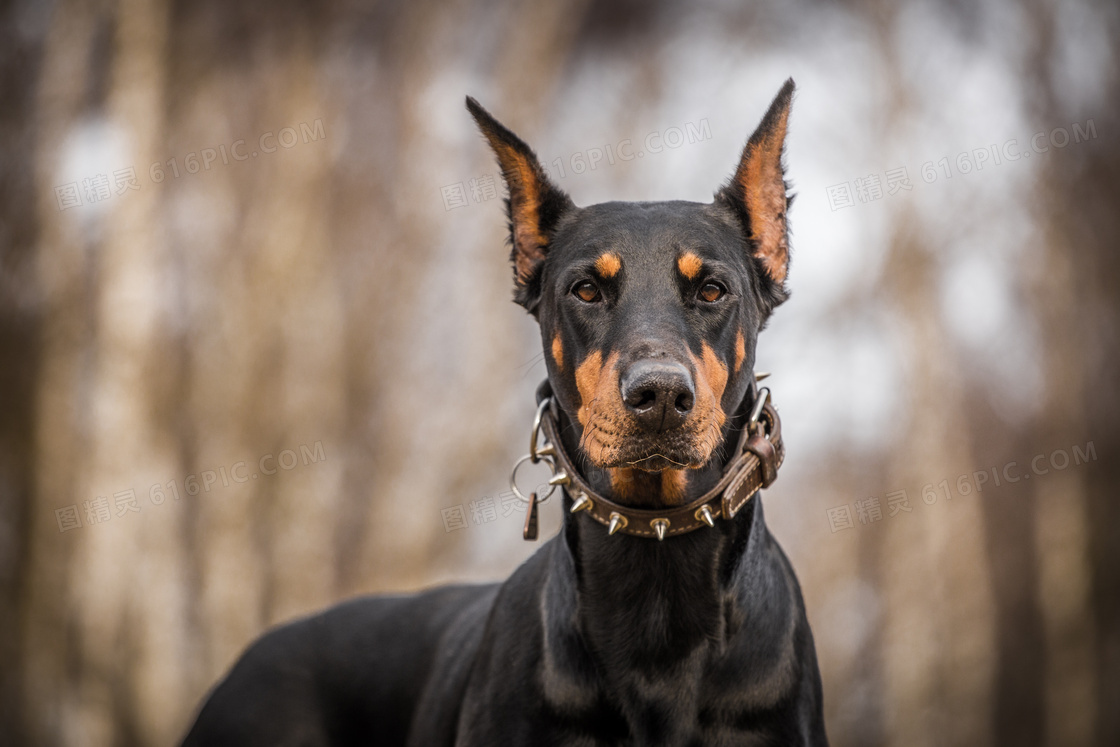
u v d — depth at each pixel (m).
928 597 15.30
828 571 15.45
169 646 12.23
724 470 3.55
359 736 4.52
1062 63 16.55
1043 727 16.20
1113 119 16.30
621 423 3.21
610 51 17.06
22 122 13.19
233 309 13.23
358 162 14.55
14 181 13.05
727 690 3.42
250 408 12.95
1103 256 16.45
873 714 15.64
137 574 12.23
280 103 13.95
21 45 13.35
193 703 12.28
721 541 3.45
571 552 3.54
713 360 3.52
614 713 3.43
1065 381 16.25
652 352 3.24
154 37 13.14
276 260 13.35
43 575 12.31
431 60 14.88
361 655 4.63
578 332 3.58
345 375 13.48
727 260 3.67
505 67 15.45
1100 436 16.33
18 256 12.86
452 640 4.30
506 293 14.00
